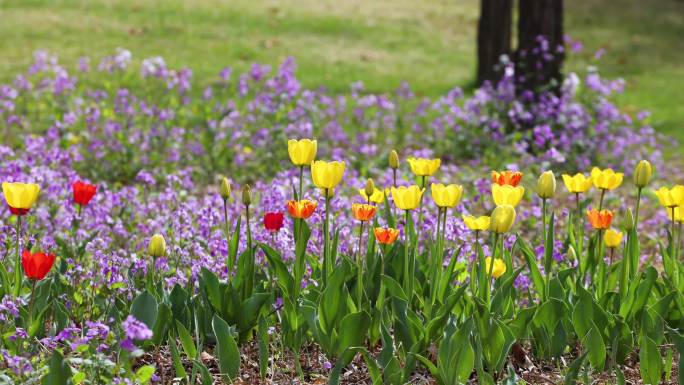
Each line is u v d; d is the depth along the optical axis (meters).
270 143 11.80
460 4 30.28
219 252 6.32
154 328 5.18
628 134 13.79
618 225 10.00
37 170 8.41
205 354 5.34
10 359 4.36
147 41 22.23
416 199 4.97
